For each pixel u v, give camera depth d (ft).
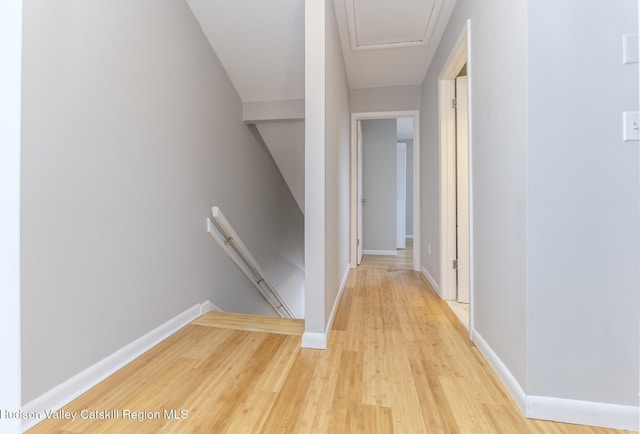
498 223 4.70
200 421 3.60
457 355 5.29
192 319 6.84
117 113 4.86
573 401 3.65
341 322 6.86
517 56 3.99
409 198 23.79
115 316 4.81
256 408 3.84
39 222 3.69
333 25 7.09
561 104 3.64
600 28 3.55
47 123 3.78
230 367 4.83
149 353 5.31
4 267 2.39
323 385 4.34
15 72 2.46
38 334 3.67
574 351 3.65
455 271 8.59
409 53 9.62
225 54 7.93
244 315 7.22
